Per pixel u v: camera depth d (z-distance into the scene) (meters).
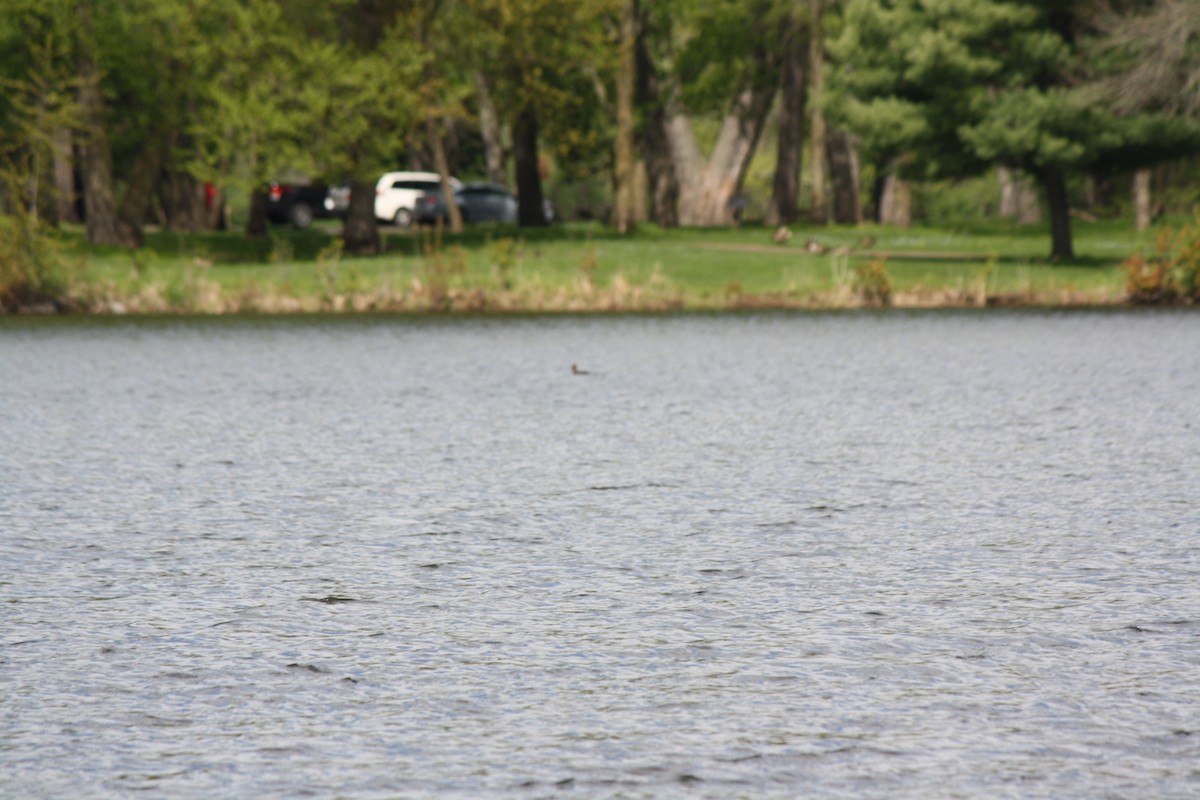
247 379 64.06
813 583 23.58
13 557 25.88
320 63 134.00
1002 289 121.88
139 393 57.81
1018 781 14.75
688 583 23.62
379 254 146.62
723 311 114.62
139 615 21.64
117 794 14.55
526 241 160.12
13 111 141.88
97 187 143.88
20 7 131.88
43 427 46.25
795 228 193.25
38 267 111.81
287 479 35.00
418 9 148.25
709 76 199.12
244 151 138.50
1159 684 17.94
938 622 21.00
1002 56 136.50
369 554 26.06
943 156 140.00
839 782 14.73
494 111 199.88
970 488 33.19
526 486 33.78
